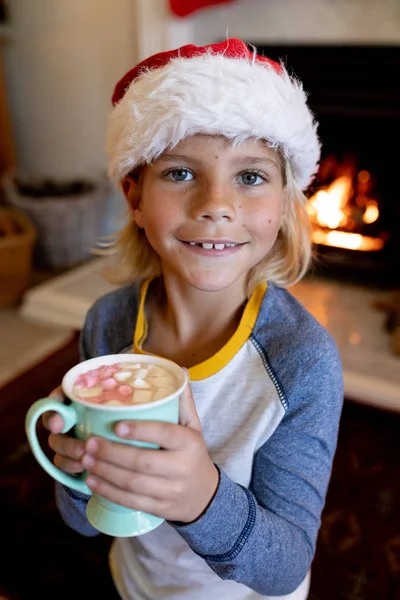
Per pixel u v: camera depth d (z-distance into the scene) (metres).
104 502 0.48
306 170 0.70
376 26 1.98
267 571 0.54
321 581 1.21
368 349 1.91
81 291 2.36
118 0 2.53
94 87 2.79
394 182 2.21
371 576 1.22
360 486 1.46
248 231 0.60
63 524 1.36
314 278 2.42
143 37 2.31
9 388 1.81
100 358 0.53
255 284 0.69
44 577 1.21
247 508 0.52
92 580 1.21
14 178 2.85
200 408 0.65
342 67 2.07
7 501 1.42
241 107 0.55
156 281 0.79
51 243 2.74
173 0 2.13
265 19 2.13
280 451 0.61
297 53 2.12
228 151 0.58
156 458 0.43
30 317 2.31
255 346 0.65
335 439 0.64
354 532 1.33
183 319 0.71
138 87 0.62
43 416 0.50
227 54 0.59
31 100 2.95
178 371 0.49
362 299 2.26
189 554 0.70
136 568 0.77
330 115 2.16
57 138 3.00
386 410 1.70
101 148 2.93
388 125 2.12
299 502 0.60
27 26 2.77
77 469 0.46
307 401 0.61
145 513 0.49
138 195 0.70
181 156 0.58
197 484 0.46
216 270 0.61
